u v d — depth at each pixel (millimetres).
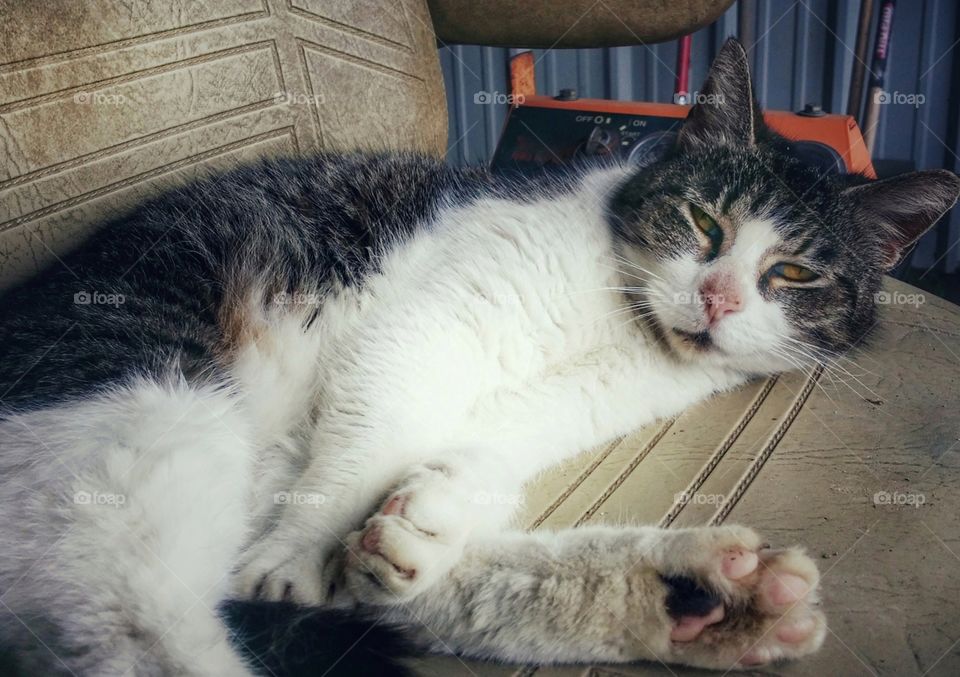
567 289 321
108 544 225
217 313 317
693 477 292
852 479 281
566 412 320
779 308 330
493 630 238
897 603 229
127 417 256
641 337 332
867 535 254
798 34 684
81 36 321
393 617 248
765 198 328
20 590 221
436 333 306
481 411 314
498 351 314
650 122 502
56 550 224
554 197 355
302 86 397
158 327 296
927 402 323
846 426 311
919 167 699
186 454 246
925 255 732
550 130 527
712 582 223
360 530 255
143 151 344
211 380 290
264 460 306
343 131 415
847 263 337
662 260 330
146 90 342
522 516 291
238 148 378
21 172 310
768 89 710
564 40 465
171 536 230
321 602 253
